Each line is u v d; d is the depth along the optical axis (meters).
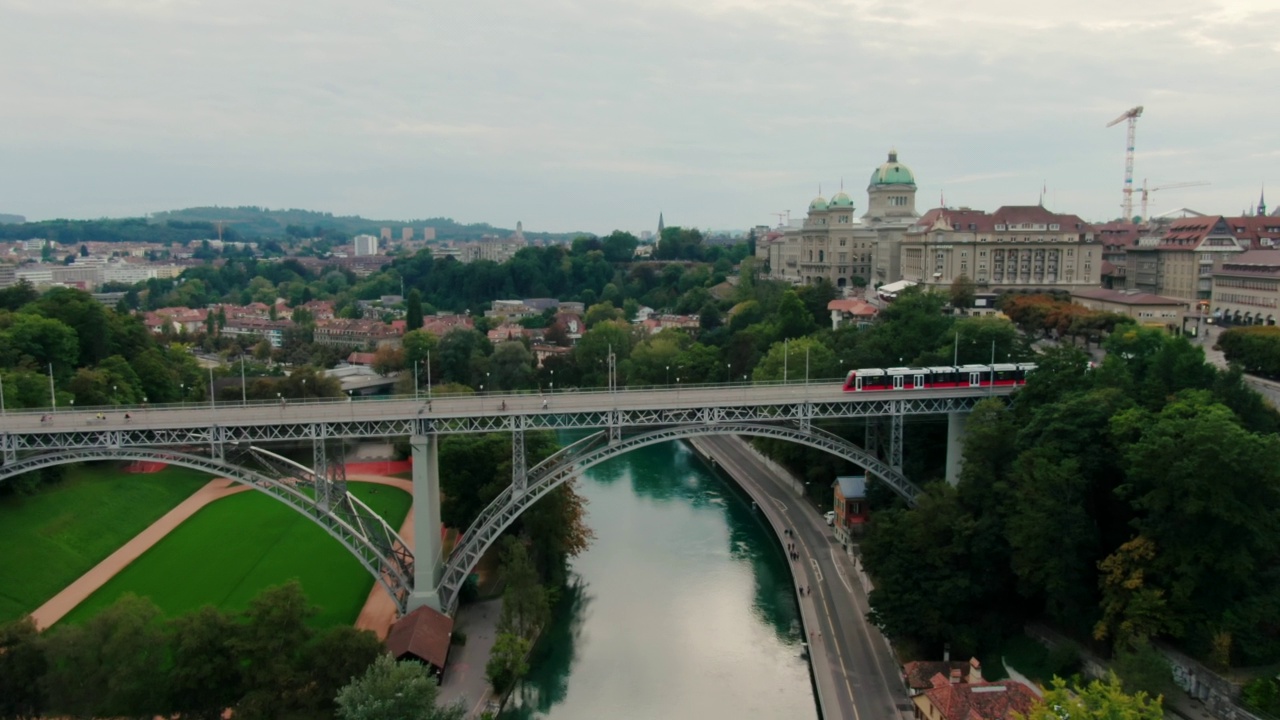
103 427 94.38
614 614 111.00
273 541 123.62
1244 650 75.31
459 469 121.50
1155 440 82.00
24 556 106.44
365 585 111.75
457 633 99.50
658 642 104.06
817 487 144.75
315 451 97.12
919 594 91.62
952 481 113.19
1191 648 78.06
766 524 138.88
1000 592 95.75
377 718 67.69
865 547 100.69
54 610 100.25
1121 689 73.12
